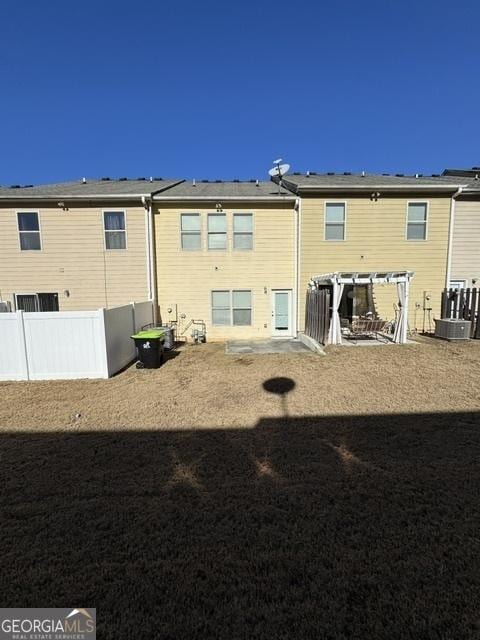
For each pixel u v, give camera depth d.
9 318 7.85
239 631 2.05
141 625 2.11
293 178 15.28
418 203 12.77
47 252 12.39
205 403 6.12
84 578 2.46
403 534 2.83
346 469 3.87
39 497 3.44
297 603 2.22
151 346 8.84
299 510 3.17
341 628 2.05
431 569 2.47
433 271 12.99
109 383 7.56
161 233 12.84
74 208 12.34
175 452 4.35
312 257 12.82
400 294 11.34
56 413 5.77
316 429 4.96
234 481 3.67
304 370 8.20
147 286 12.63
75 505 3.30
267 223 13.02
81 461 4.16
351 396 6.31
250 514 3.12
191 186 15.41
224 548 2.71
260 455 4.23
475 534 2.82
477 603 2.20
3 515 3.16
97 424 5.29
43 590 2.37
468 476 3.68
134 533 2.90
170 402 6.22
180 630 2.07
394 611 2.16
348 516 3.07
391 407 5.74
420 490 3.44
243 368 8.62
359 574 2.44
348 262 12.86
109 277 12.56
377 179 14.69
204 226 12.90
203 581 2.41
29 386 7.42
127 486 3.61
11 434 4.97
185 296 13.05
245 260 13.09
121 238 12.52
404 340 11.22
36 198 11.94
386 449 4.32
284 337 13.35
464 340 11.56
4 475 3.87
